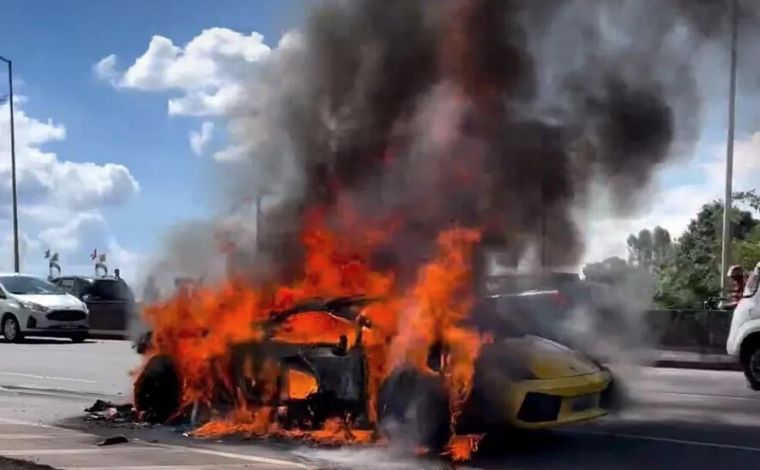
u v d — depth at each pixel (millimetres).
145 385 10312
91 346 23500
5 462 7285
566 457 8188
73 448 8078
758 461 8031
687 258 24656
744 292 14000
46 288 25797
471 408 8219
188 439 8961
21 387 13820
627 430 9625
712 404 11711
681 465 7840
